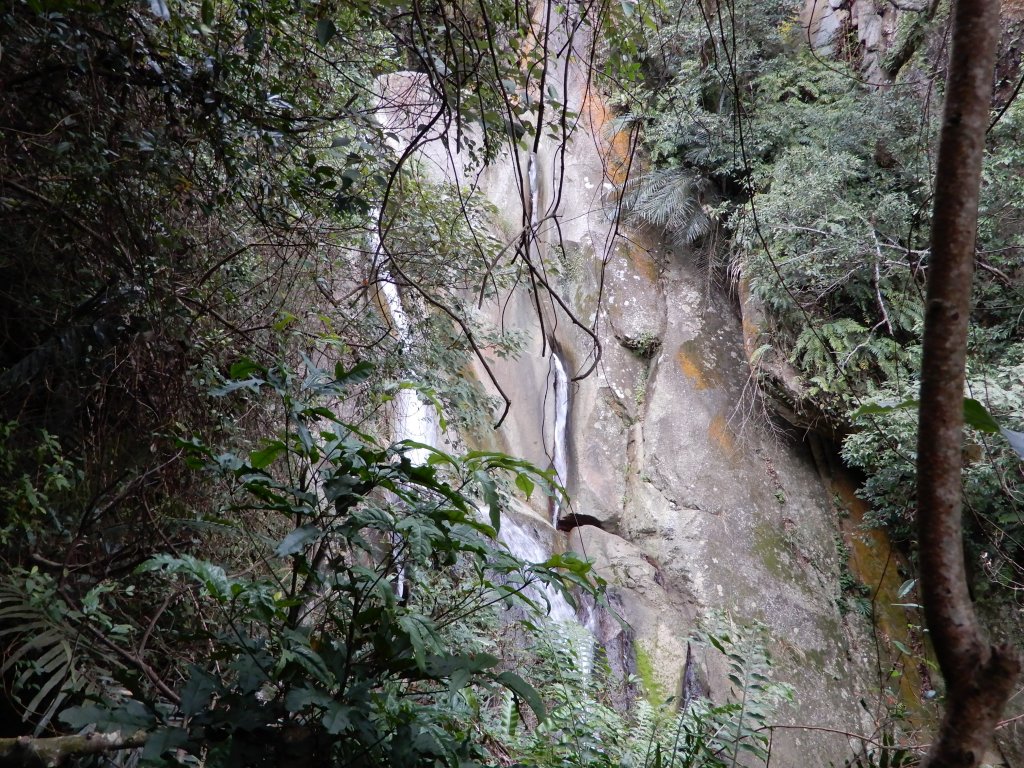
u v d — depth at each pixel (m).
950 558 0.60
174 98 2.93
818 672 7.14
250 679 1.59
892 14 7.57
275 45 3.01
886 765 2.68
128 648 2.46
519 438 8.62
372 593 1.69
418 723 1.79
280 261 4.31
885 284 6.67
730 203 8.27
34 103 2.58
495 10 3.09
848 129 6.84
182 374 3.13
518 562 1.84
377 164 4.18
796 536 8.16
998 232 5.82
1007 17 6.14
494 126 3.18
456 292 7.06
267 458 1.86
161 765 1.42
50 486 2.61
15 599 2.09
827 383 7.22
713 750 2.83
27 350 2.85
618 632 7.21
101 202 2.71
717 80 7.42
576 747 2.82
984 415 0.76
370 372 2.01
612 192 9.38
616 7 3.32
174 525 2.86
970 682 0.56
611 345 9.18
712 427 8.62
